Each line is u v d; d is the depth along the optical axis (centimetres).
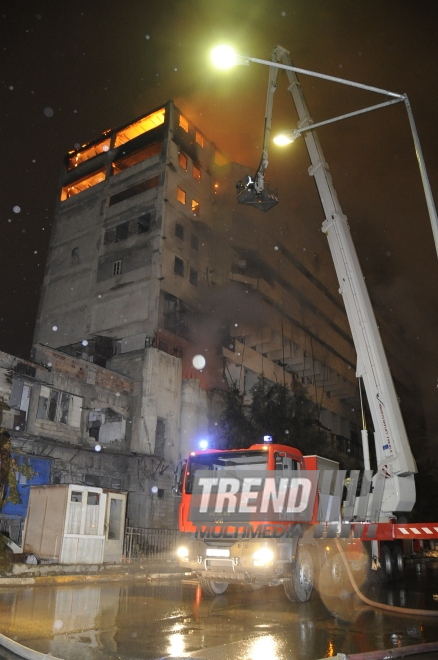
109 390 2756
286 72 1744
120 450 2722
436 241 1038
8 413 2233
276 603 1018
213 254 4072
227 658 562
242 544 970
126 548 1786
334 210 1522
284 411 2898
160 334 3381
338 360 5384
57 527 1528
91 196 4181
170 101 4028
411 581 1580
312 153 1619
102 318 3659
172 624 764
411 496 1293
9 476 1586
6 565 1313
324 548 1134
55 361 2497
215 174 4353
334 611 930
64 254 4150
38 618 775
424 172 1067
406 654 601
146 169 3903
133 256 3691
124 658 554
